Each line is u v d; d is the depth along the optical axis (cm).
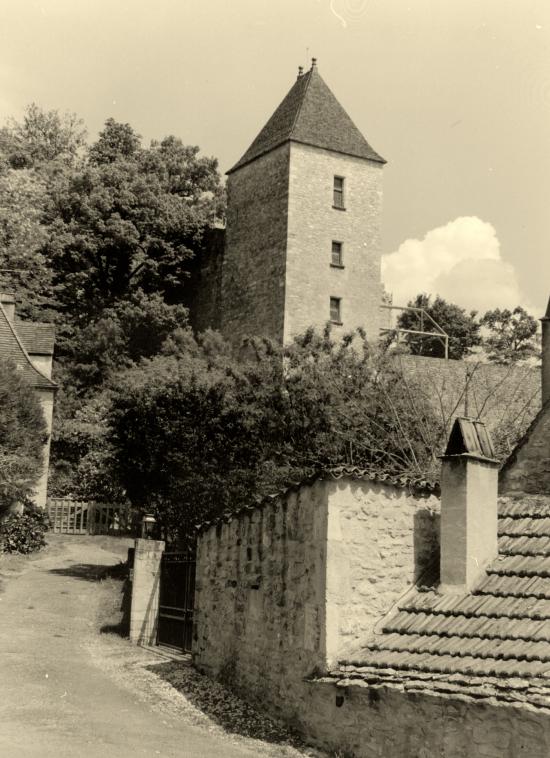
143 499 2467
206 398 2336
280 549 1186
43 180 5403
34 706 1149
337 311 4691
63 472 4112
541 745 791
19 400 3023
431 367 3466
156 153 5562
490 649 929
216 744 1029
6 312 3962
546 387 1648
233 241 4991
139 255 5141
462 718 854
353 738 972
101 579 2478
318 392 2283
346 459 2205
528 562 1064
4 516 3041
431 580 1102
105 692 1278
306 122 4759
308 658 1066
